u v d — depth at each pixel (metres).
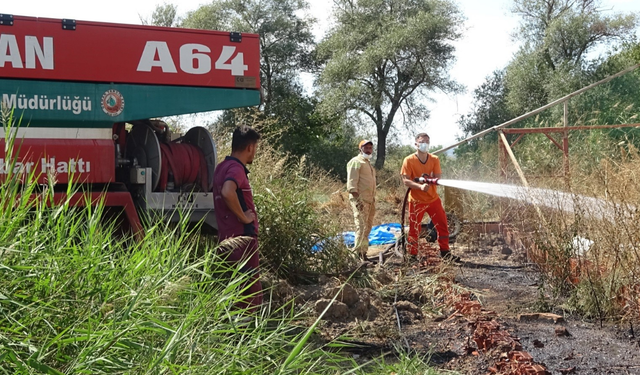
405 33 40.12
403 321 6.34
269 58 44.69
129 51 6.27
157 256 3.87
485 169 16.47
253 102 6.71
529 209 7.75
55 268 3.21
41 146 5.94
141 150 6.76
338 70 41.50
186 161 6.82
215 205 5.40
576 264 6.89
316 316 6.08
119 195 6.23
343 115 42.56
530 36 38.56
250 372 3.25
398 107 43.66
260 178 8.08
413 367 4.47
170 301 3.44
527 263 8.91
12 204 3.40
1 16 5.82
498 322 6.07
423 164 9.33
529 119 34.75
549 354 5.24
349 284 6.94
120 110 6.25
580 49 36.84
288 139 41.19
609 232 6.31
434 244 10.72
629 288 6.18
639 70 28.39
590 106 28.47
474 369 4.89
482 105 40.62
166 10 29.80
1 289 2.91
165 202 6.59
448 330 6.01
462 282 8.19
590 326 6.09
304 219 7.81
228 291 3.87
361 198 9.41
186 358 3.15
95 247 3.59
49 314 3.01
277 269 7.20
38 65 5.96
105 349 2.85
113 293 3.25
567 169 8.77
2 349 2.62
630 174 6.66
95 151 6.15
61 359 2.79
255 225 5.39
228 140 9.38
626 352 5.27
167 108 6.42
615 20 35.97
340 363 4.95
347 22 44.81
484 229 11.19
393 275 8.29
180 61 6.45
